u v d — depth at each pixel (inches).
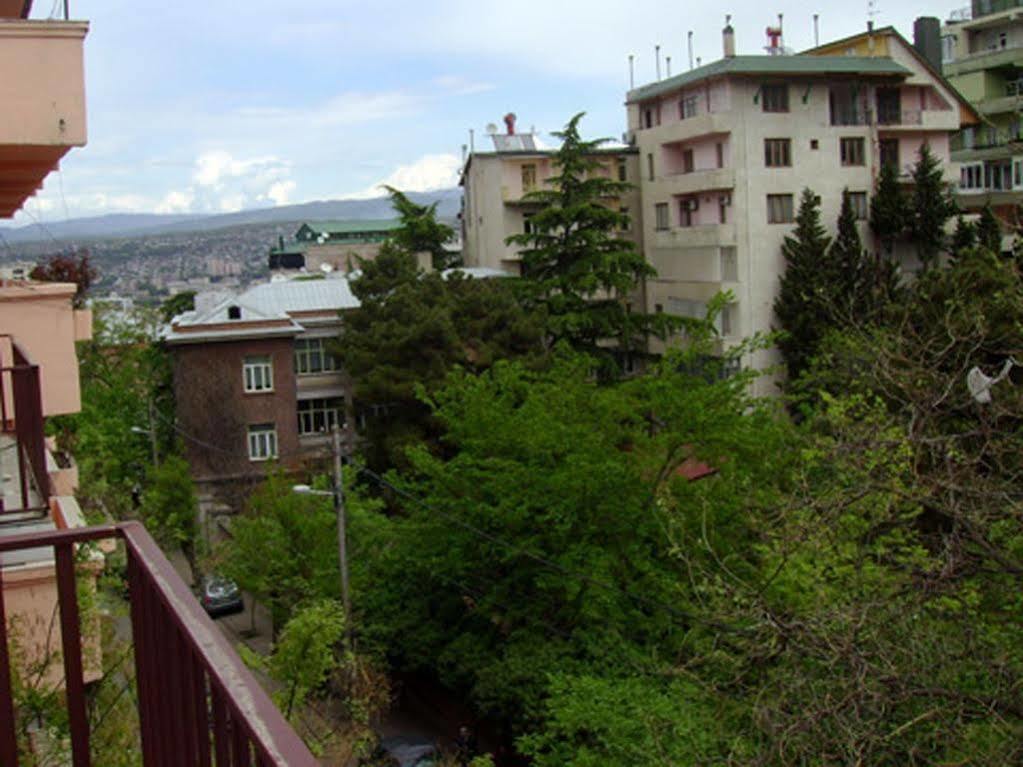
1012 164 1761.8
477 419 807.1
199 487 1405.0
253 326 1428.4
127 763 261.9
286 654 562.9
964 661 309.0
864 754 279.9
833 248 1579.7
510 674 713.0
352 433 1508.4
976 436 368.2
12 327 408.8
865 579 353.4
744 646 349.1
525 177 1941.4
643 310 1930.4
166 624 112.9
